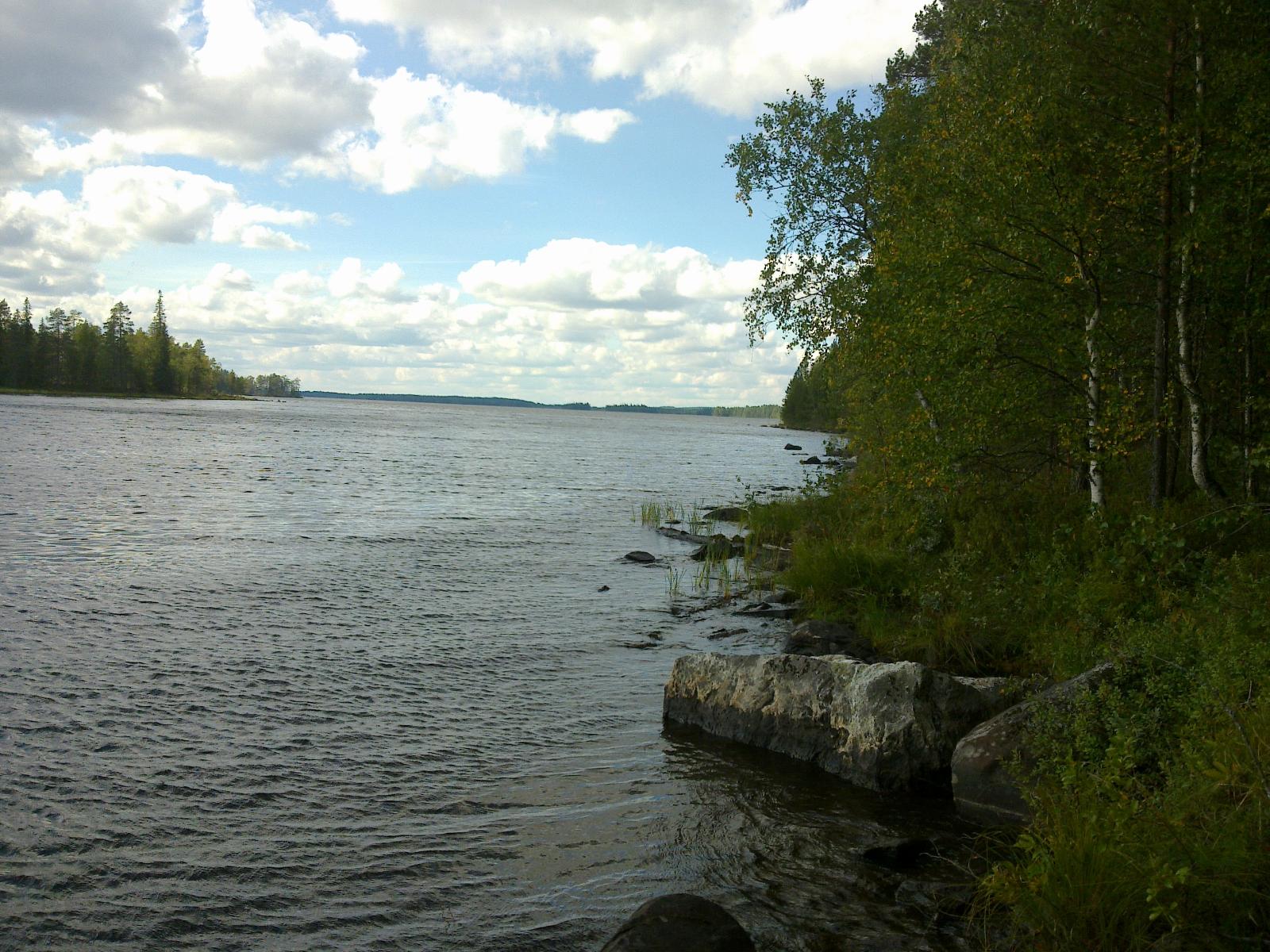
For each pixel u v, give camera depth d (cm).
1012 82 1298
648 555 2033
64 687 970
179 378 19250
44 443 5066
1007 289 1281
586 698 1007
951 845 644
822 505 2284
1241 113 1152
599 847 640
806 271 2119
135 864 597
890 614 1309
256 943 510
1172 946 411
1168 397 1226
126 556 1845
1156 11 1153
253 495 3166
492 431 11444
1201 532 1176
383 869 602
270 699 966
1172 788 511
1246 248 1205
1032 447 1528
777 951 500
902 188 1438
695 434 13825
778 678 872
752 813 703
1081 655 888
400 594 1570
